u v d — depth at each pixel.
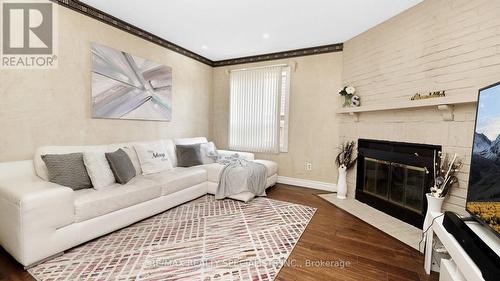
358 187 3.49
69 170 2.22
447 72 2.30
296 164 4.28
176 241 2.14
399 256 2.01
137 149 3.08
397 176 2.90
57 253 1.83
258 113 4.49
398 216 2.81
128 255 1.90
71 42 2.62
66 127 2.63
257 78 4.48
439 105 2.22
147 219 2.60
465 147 2.14
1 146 2.19
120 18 3.06
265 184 3.65
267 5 2.67
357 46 3.50
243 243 2.14
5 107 2.20
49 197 1.75
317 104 4.04
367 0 2.55
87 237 2.01
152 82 3.59
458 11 2.20
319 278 1.69
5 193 1.74
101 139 2.98
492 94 1.39
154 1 2.62
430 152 2.47
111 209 2.18
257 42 3.85
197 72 4.53
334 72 3.88
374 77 3.20
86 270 1.70
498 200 1.24
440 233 1.63
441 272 1.54
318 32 3.41
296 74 4.19
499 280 0.96
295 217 2.78
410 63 2.70
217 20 3.07
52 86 2.50
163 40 3.75
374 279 1.70
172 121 4.03
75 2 2.62
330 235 2.36
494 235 1.33
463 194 2.15
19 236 1.64
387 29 2.99
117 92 3.10
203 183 3.40
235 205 3.11
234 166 3.44
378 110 3.05
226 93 4.88
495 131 1.32
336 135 3.92
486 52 1.99
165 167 3.24
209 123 4.94
